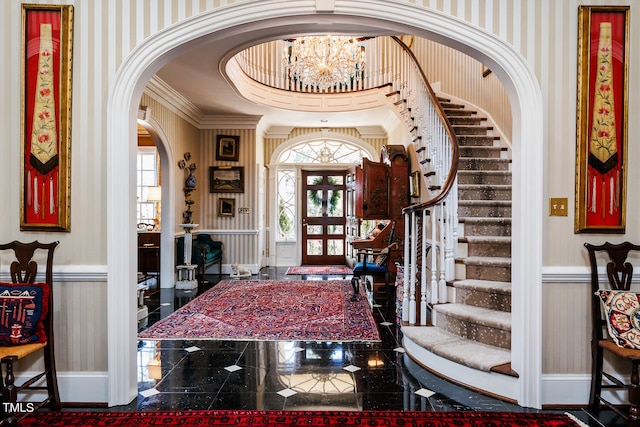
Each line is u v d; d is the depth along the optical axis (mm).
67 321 2770
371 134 9445
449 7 2740
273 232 9508
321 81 5809
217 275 8070
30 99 2736
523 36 2738
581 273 2727
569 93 2744
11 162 2777
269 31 4293
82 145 2760
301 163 9570
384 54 7457
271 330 4367
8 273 2773
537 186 2717
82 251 2771
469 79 6539
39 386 2723
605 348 2514
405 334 3574
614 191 2746
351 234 9148
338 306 5406
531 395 2709
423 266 3717
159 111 6340
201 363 3459
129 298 2793
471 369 2955
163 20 2754
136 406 2709
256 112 8000
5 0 2750
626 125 2727
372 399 2797
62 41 2729
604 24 2732
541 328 2725
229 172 8367
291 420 2508
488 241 3867
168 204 6766
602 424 2496
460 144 5625
